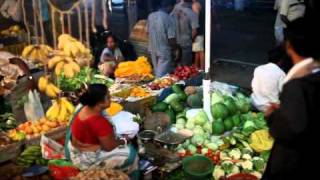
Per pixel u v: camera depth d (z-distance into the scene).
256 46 9.90
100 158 3.70
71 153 3.72
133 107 5.15
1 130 4.43
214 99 5.08
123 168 3.77
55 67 3.56
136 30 7.12
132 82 5.82
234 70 8.09
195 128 4.74
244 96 5.40
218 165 4.14
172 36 6.53
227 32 11.56
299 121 2.19
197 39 6.95
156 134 4.36
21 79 4.80
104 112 3.88
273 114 2.37
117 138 3.92
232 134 4.65
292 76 2.36
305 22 2.38
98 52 6.49
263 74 4.72
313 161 2.35
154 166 4.08
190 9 6.92
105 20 3.24
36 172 3.78
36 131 4.39
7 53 5.31
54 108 4.63
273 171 2.51
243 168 4.05
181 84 5.70
